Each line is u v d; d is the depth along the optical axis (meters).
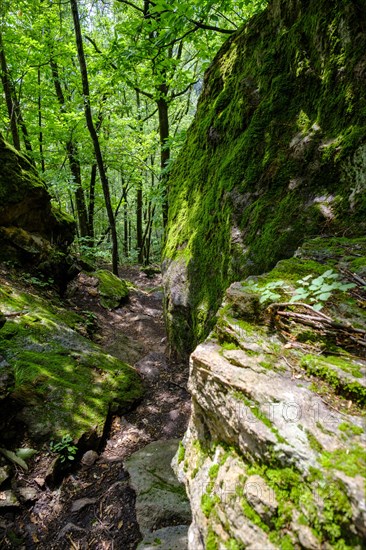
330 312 1.94
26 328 4.48
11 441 3.23
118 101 12.51
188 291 4.60
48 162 12.51
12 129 8.95
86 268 8.88
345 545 1.01
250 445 1.38
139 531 2.52
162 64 7.32
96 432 3.47
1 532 2.56
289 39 3.79
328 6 3.30
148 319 7.31
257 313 2.02
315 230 3.00
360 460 1.16
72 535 2.58
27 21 10.09
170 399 4.30
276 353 1.73
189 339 4.77
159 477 2.97
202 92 5.86
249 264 3.35
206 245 4.39
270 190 3.54
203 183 4.97
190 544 1.52
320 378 1.56
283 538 1.13
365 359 1.65
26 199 6.36
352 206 2.89
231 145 4.35
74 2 7.57
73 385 3.89
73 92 12.48
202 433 1.89
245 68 4.51
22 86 10.66
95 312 6.98
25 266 6.29
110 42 6.79
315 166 3.24
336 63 3.23
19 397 3.48
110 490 2.93
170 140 7.94
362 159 2.90
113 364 4.57
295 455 1.22
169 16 5.17
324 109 3.32
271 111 3.79
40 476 2.97
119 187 21.70
